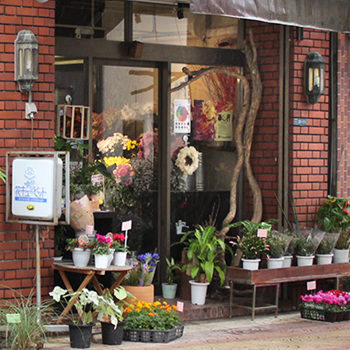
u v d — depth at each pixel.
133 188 7.85
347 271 8.02
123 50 7.70
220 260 7.89
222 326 7.05
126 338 6.22
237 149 8.37
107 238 6.23
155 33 7.89
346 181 8.63
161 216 8.01
